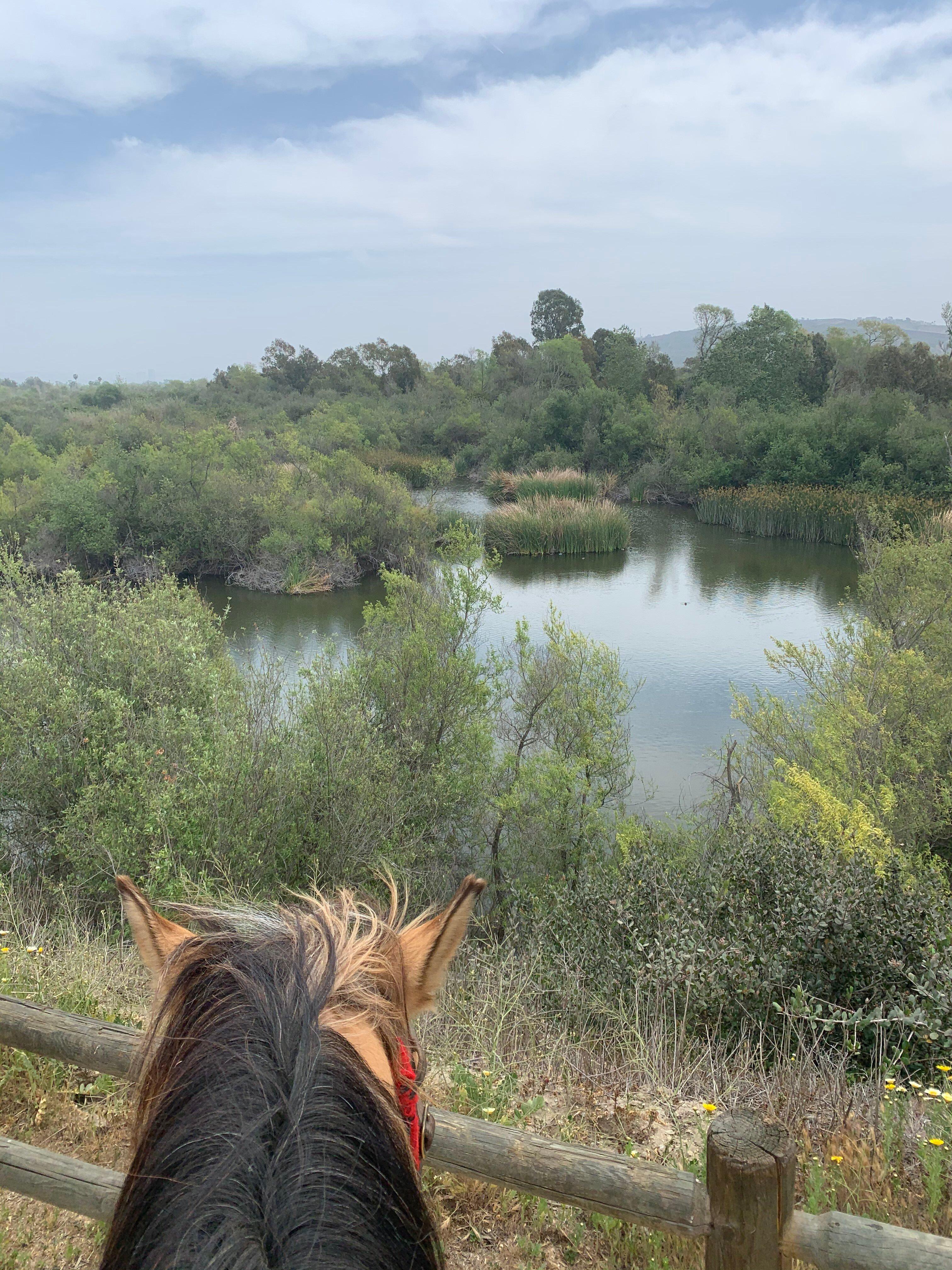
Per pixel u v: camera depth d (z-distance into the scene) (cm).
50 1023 217
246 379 7688
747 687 1584
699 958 541
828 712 1022
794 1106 381
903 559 1266
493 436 5294
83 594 944
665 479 4275
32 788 764
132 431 4244
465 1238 275
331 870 790
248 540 2684
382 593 2517
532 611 2159
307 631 2006
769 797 936
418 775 966
